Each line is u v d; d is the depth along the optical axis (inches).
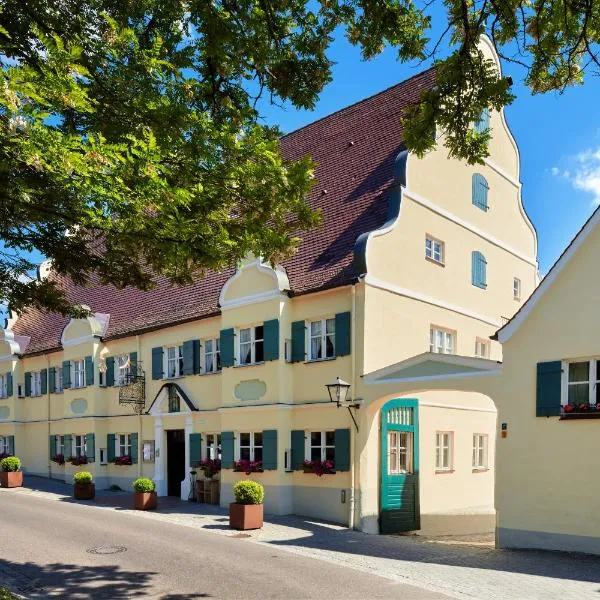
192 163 291.9
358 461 594.2
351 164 796.6
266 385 673.6
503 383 502.6
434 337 716.7
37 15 259.1
